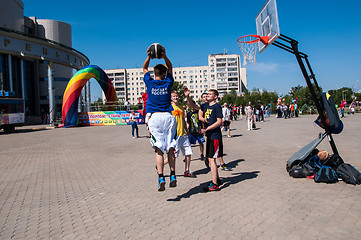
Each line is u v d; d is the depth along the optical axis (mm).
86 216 4000
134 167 7523
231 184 5289
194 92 144250
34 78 53562
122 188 5441
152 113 4273
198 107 5566
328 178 4941
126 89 149125
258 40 6867
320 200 4145
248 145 10602
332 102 5422
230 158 8055
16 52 33562
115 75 147500
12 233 3516
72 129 25812
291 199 4250
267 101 80688
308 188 4762
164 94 4254
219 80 138125
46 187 5793
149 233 3309
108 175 6695
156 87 4246
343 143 9805
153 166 7520
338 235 3045
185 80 144625
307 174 5391
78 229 3549
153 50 4211
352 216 3529
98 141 14836
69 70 61500
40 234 3447
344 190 4566
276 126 19562
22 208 4492
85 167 7875
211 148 4883
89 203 4602
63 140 15914
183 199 4543
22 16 48281
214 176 4891
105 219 3842
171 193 4922
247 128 19125
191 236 3170
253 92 92688
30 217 4066
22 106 25156
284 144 10398
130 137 16453
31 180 6492
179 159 8414
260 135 13961
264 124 22234
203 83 143750
